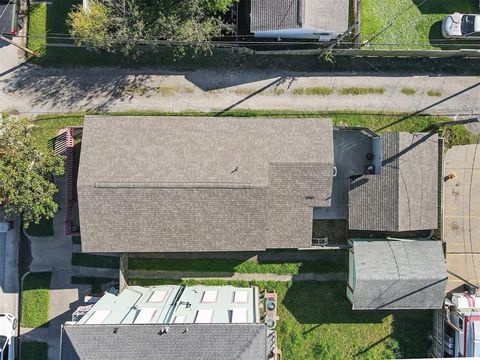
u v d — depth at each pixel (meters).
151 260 29.72
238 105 29.59
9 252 29.78
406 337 29.89
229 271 29.77
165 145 26.20
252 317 24.44
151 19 25.80
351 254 28.58
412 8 29.23
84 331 22.64
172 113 29.53
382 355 29.84
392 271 27.42
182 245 26.62
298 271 29.83
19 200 25.73
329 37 27.83
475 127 29.69
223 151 26.25
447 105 29.75
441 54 28.94
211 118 26.92
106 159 25.73
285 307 29.83
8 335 29.06
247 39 28.45
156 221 26.20
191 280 29.80
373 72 29.69
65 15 29.09
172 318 24.19
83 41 26.52
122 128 26.42
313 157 26.39
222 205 26.06
